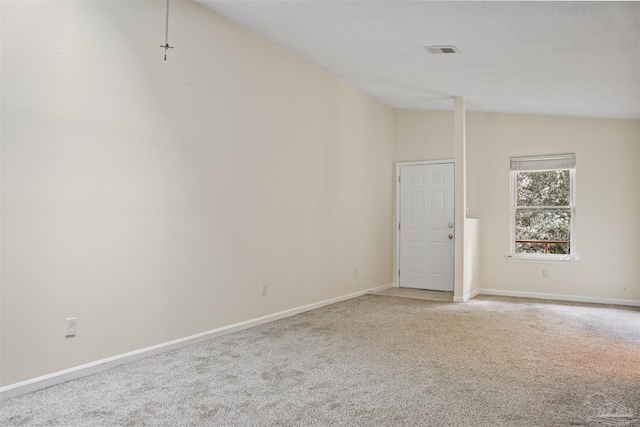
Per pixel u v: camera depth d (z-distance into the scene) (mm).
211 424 2350
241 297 4410
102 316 3213
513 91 5234
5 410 2516
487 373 3145
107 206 3256
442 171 7027
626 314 5199
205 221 4031
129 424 2344
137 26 3480
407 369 3223
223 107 4234
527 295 6410
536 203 6484
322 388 2855
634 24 3004
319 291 5602
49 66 2932
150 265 3549
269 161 4797
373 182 6840
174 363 3354
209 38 4094
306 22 4039
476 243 6559
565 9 2887
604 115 5812
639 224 5836
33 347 2838
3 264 2711
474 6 3051
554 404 2617
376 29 3881
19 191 2783
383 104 7121
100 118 3217
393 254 7352
